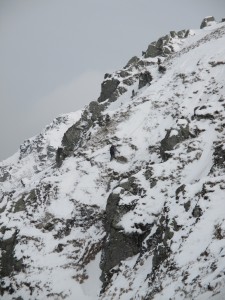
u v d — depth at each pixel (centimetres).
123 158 5947
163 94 7031
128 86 9519
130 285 3822
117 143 6162
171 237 3672
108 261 4472
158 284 3334
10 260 5119
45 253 5053
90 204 5444
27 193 5884
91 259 4881
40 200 5662
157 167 4994
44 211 5497
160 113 6600
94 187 5675
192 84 6931
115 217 4634
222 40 7988
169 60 8588
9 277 5000
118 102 8944
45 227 5328
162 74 8112
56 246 5116
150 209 4509
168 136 5453
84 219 5322
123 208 4675
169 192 4631
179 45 10425
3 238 5338
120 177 5728
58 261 4947
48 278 4766
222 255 3047
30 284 4759
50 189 5747
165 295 3123
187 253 3356
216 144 4994
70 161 6222
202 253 3234
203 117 5506
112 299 3859
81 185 5725
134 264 4162
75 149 7069
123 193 4881
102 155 6131
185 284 3055
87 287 4559
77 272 4797
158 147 5909
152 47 10644
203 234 3419
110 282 4206
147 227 4381
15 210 5681
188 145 5159
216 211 3553
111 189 5603
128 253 4397
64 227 5297
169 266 3397
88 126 7819
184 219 3744
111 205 4884
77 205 5469
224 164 4316
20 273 4931
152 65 10031
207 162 4794
